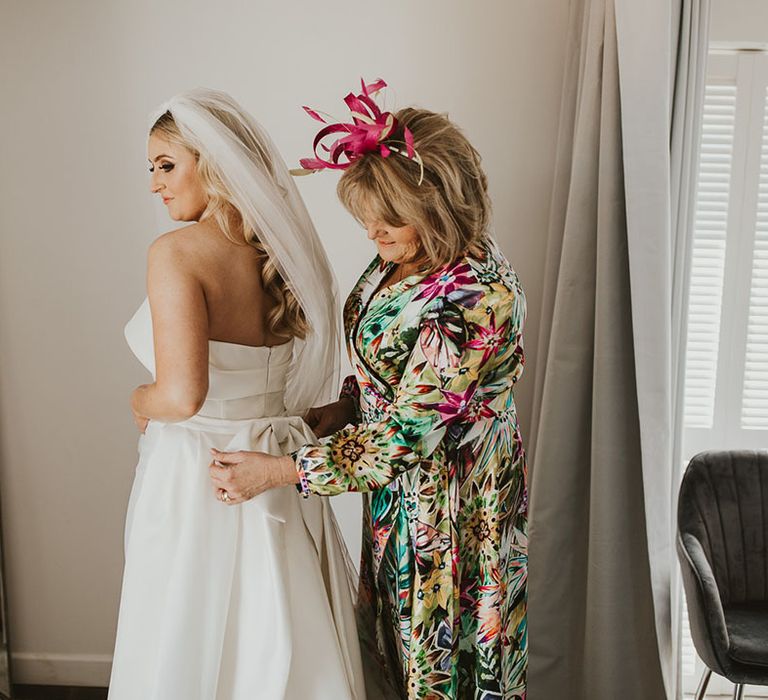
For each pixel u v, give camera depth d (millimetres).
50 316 2768
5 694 2877
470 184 1626
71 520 2883
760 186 2740
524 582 1857
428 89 2672
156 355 1566
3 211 2709
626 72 2158
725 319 2803
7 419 2826
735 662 2176
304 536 1733
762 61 2678
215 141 1607
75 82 2643
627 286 2297
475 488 1744
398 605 1766
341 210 2723
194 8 2615
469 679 1816
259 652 1613
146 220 2713
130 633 1646
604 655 2381
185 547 1610
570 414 2432
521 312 1690
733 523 2477
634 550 2369
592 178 2342
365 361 1736
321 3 2623
